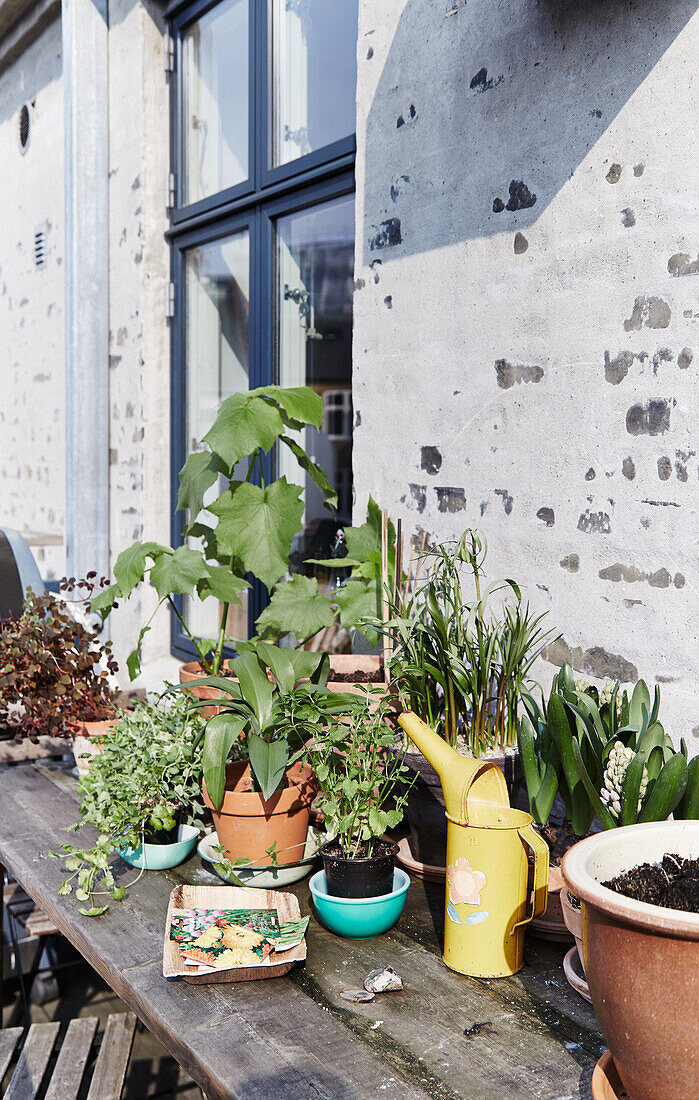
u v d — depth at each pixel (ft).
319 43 9.34
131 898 5.31
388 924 4.88
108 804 5.53
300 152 9.73
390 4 7.32
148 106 11.97
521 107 6.15
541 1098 3.51
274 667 5.92
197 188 11.77
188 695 6.40
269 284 10.28
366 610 6.93
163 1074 9.00
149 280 12.19
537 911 4.41
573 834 4.99
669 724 5.34
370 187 7.64
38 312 17.78
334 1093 3.52
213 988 4.30
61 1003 10.23
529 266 6.14
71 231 12.66
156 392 12.35
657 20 5.23
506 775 5.29
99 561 13.01
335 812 4.85
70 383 12.82
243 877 5.37
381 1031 3.96
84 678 7.39
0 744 7.95
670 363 5.26
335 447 9.30
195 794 5.67
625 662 5.59
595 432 5.73
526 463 6.23
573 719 4.55
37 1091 6.52
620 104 5.46
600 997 3.15
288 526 7.37
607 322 5.62
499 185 6.35
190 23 11.65
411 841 5.75
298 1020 4.03
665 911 2.95
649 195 5.32
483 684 5.35
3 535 10.11
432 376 7.04
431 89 6.93
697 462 5.13
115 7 12.42
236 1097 3.48
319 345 9.57
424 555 6.78
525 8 6.07
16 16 16.71
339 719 5.33
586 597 5.83
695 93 5.06
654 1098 3.12
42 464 17.84
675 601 5.29
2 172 19.36
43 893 5.35
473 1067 3.70
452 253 6.79
